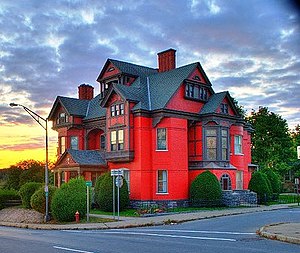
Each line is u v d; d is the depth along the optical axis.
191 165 40.81
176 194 38.03
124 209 36.28
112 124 40.28
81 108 47.16
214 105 40.78
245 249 14.02
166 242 16.50
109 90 40.12
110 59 43.44
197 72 41.56
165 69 44.25
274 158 67.88
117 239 18.05
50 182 59.25
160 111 38.06
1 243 17.44
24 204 37.44
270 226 20.23
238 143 44.62
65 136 46.22
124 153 38.75
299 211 32.91
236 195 39.09
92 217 30.75
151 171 38.66
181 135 39.09
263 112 71.31
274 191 48.84
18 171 63.16
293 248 14.12
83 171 40.38
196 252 13.62
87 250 14.55
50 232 23.62
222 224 23.86
